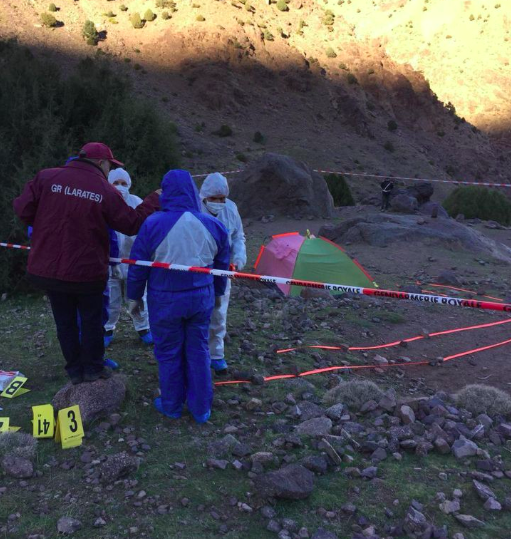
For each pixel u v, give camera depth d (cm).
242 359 530
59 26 7700
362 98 8644
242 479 329
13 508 298
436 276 993
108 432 379
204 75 7562
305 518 295
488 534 286
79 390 399
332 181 2566
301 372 507
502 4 14500
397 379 516
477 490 316
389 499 311
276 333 625
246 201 1919
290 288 823
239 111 7362
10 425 393
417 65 13750
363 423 401
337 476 332
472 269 1059
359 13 16425
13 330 620
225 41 8019
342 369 518
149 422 395
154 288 378
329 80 8575
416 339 634
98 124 962
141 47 7875
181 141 6091
